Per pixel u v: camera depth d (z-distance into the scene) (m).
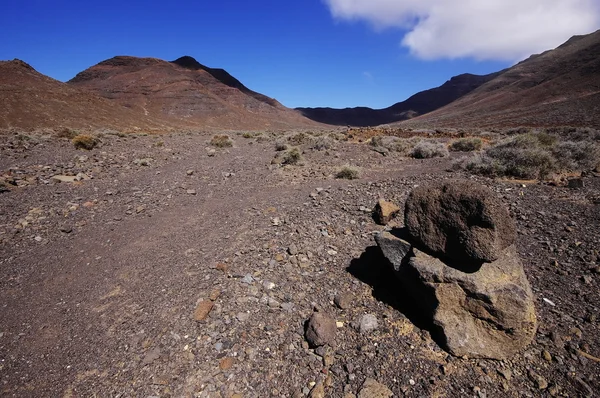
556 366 3.17
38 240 6.15
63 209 7.74
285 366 3.27
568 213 6.30
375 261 4.97
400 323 3.75
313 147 18.25
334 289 4.45
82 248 5.88
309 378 3.14
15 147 14.55
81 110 56.62
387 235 4.33
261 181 10.85
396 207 6.72
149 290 4.48
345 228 6.34
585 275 4.43
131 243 6.07
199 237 6.23
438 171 10.95
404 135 28.09
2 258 5.43
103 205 8.22
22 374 3.20
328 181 10.47
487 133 29.81
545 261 4.89
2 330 3.79
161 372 3.16
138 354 3.39
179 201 8.73
